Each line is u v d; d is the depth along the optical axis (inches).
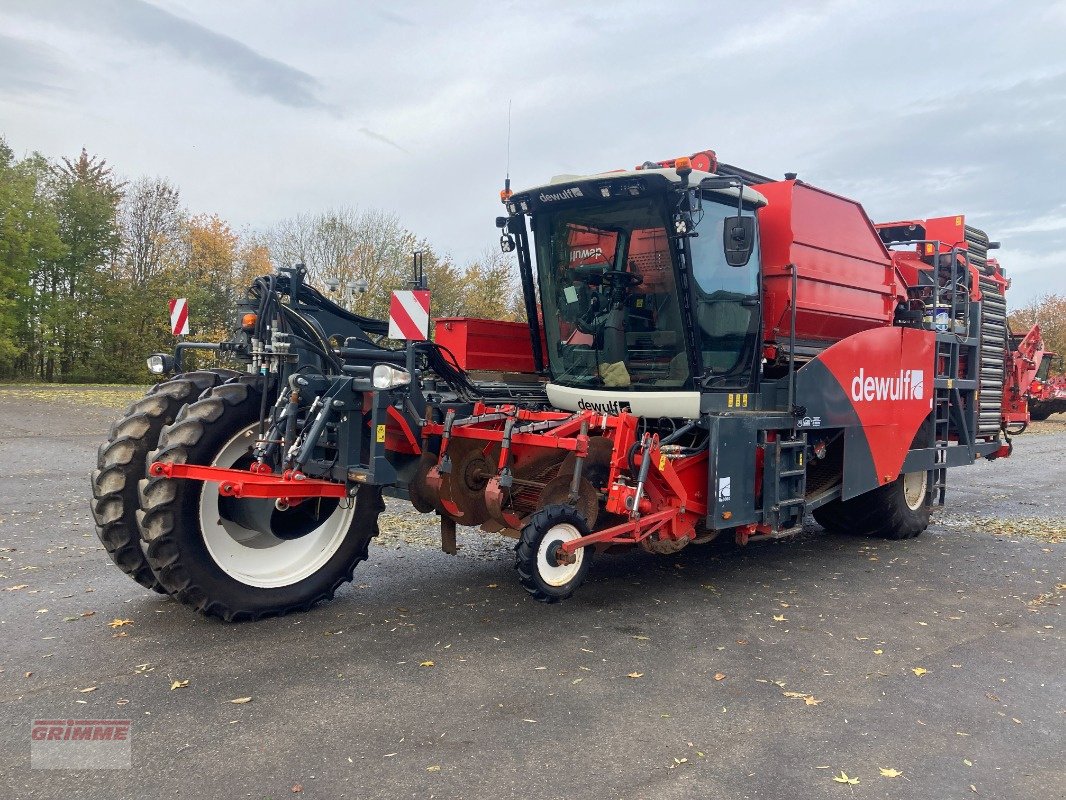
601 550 223.6
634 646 189.5
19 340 1592.0
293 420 194.7
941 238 361.7
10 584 223.0
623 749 136.4
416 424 214.7
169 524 185.2
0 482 389.4
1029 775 131.3
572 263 259.6
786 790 124.0
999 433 384.5
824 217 284.5
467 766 128.5
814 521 364.5
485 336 301.0
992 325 374.9
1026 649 193.2
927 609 226.1
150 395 207.6
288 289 222.1
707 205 239.6
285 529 211.5
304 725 141.5
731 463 233.5
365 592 227.8
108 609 204.1
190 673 163.9
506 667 172.7
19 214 1525.6
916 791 125.0
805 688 166.2
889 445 295.3
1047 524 364.5
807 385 257.4
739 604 227.8
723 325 246.8
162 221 1756.9
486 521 235.8
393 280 1242.6
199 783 121.1
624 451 214.4
